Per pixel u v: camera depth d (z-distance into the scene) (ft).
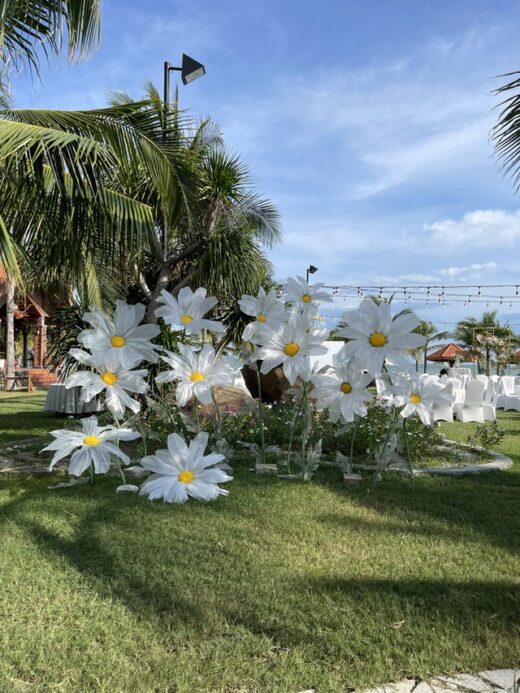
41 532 10.62
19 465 17.30
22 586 8.20
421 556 9.83
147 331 13.23
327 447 20.39
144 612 7.47
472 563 9.52
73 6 14.40
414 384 14.05
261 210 30.48
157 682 6.00
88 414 31.68
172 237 27.04
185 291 13.85
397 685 6.01
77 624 7.13
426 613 7.59
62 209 16.43
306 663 6.40
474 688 5.97
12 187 16.39
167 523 11.27
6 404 41.81
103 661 6.37
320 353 13.26
